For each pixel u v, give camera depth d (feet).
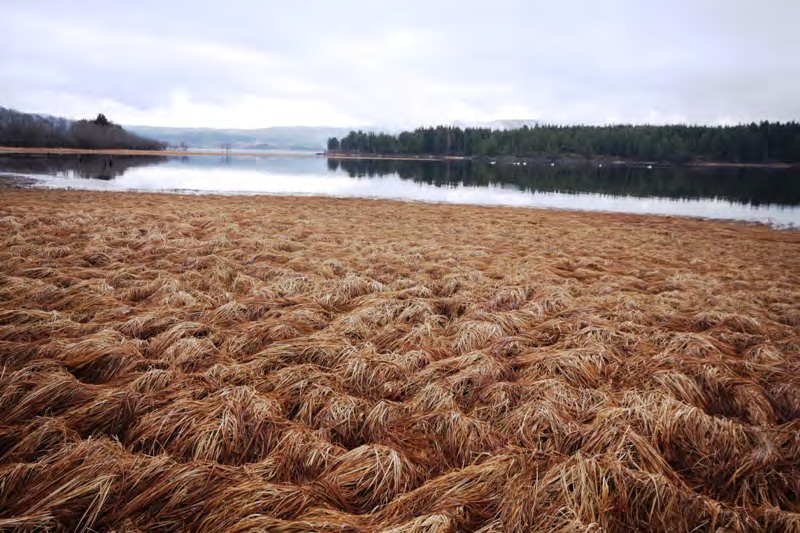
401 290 29.89
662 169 350.64
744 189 178.29
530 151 540.52
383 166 351.87
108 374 17.69
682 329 25.12
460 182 192.44
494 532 10.18
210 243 41.60
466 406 16.85
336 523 10.41
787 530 10.68
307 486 11.80
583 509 10.83
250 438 13.82
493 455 13.33
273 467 12.68
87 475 11.28
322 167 321.52
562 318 25.32
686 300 30.94
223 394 15.58
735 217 101.14
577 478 11.50
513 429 15.01
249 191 129.80
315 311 25.09
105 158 304.09
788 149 462.19
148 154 466.29
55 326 20.59
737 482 12.75
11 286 25.44
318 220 66.64
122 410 14.69
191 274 31.35
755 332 24.91
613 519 11.07
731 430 14.20
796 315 28.43
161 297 25.98
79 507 10.52
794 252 59.77
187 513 10.79
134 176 164.96
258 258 37.96
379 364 18.80
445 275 34.76
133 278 29.84
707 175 275.18
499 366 19.03
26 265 30.60
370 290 30.25
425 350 20.67
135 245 40.14
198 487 11.41
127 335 20.99
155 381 16.69
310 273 33.47
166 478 11.48
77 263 32.78
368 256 41.19
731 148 473.26
